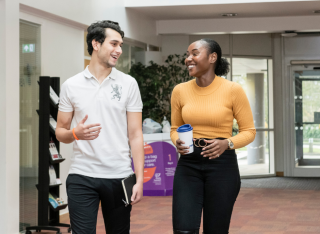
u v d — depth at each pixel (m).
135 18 7.63
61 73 5.45
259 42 9.29
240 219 5.26
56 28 5.33
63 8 5.26
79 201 2.19
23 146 4.77
